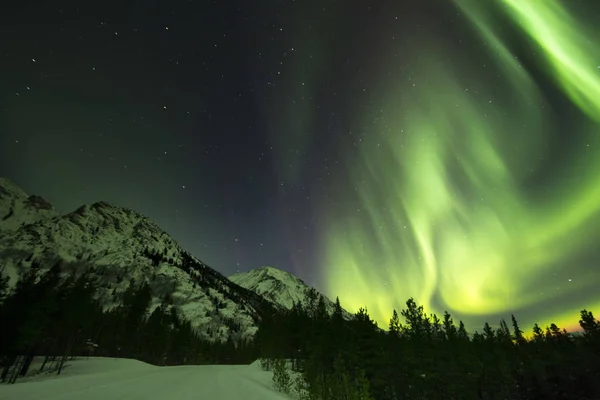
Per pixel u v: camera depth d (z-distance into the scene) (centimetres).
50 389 1395
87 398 1234
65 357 4212
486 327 6600
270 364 4378
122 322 7588
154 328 7906
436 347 4112
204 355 10312
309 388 1947
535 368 5238
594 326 5044
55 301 3962
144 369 4028
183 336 9088
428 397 3522
